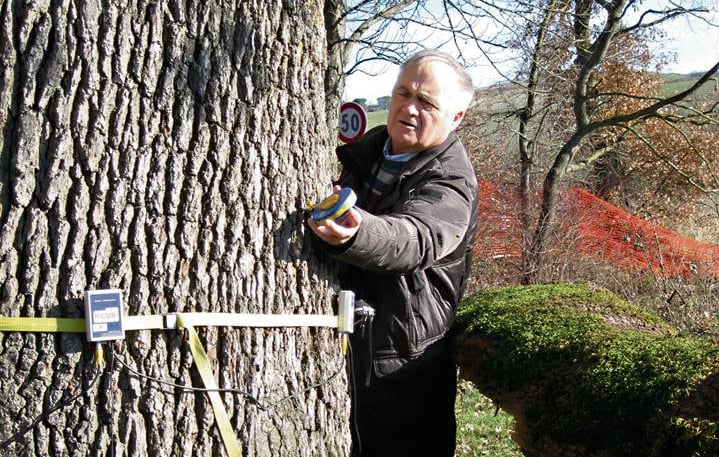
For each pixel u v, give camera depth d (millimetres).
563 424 2715
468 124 11688
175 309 1989
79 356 1922
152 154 1984
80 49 1933
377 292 2914
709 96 15055
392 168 2918
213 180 2049
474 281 9211
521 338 3059
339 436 2326
